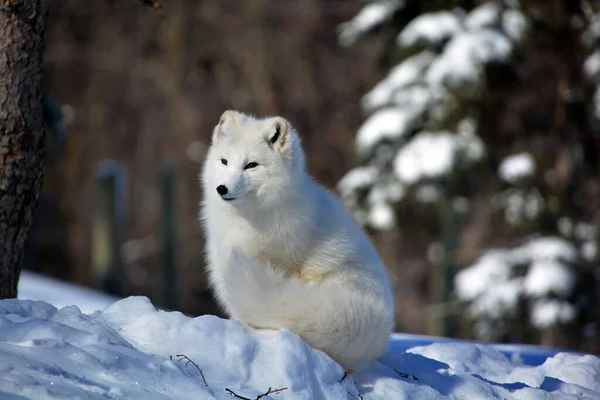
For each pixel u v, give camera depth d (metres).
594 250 23.67
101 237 29.11
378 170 24.95
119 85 44.47
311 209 8.65
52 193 41.62
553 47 24.84
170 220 30.45
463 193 24.16
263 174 8.59
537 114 25.12
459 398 8.01
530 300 23.80
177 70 41.84
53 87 44.06
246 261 7.58
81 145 43.16
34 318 7.25
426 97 23.89
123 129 44.25
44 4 9.40
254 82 40.84
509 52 22.56
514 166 23.59
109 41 44.00
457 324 27.89
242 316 7.70
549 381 8.84
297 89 40.66
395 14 24.56
